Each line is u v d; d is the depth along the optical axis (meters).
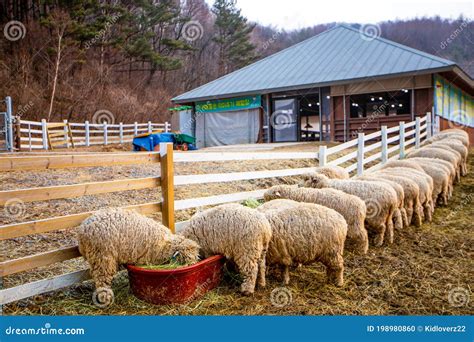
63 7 29.61
